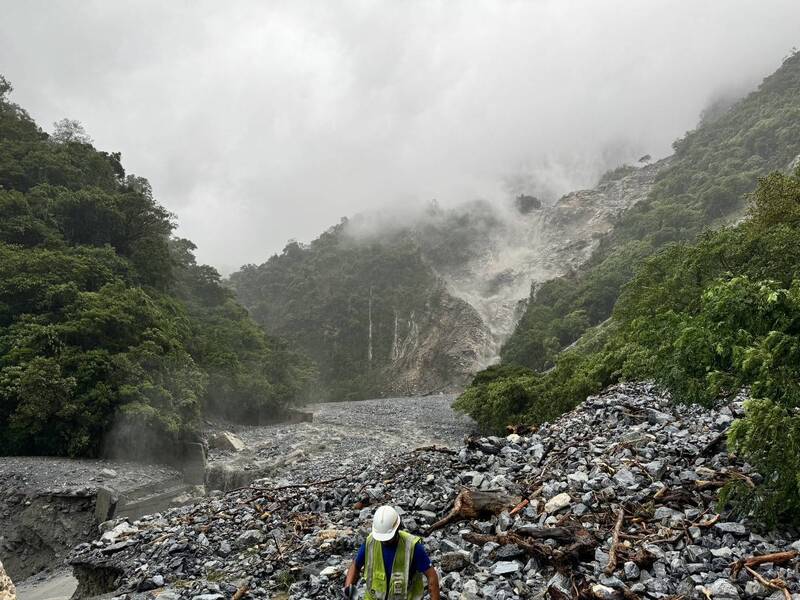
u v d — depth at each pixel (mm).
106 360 34688
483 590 6668
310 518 11430
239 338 79312
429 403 81938
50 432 31516
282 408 66000
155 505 25188
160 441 32531
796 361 6680
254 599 8289
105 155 75312
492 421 32875
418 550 4977
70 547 22547
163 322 45969
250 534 10922
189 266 94750
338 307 186875
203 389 42750
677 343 8461
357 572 5156
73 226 56531
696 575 6176
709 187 133250
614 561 6719
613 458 10531
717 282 8586
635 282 27766
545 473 10680
